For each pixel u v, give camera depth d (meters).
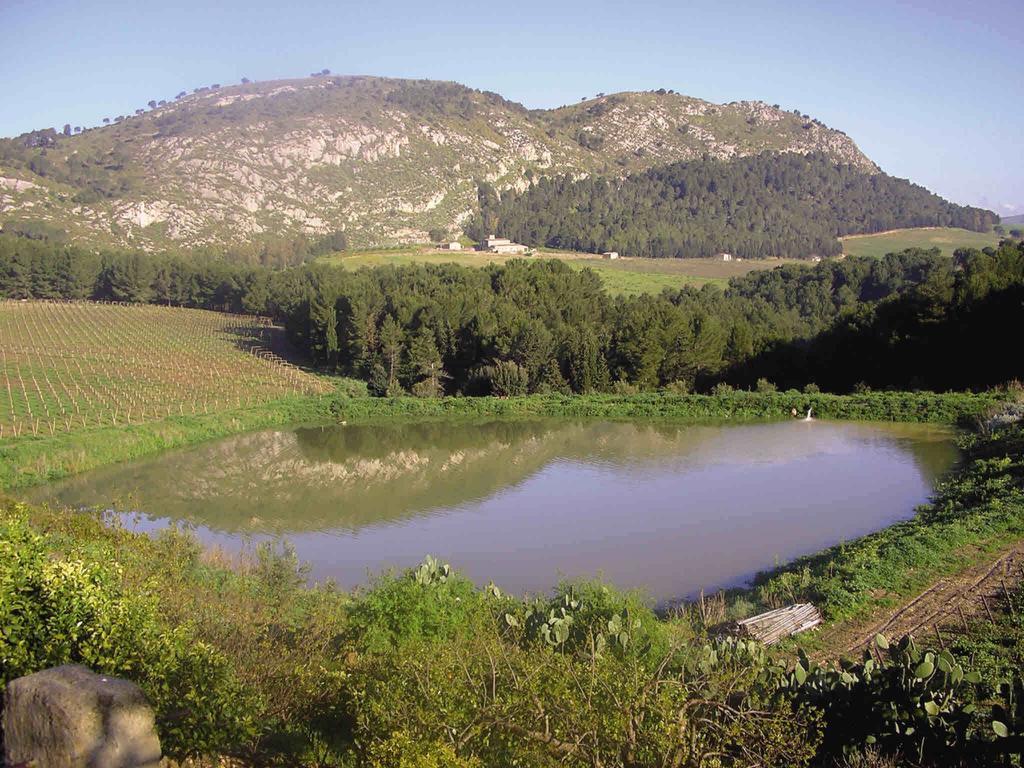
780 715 8.62
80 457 41.53
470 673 8.88
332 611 15.54
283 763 8.92
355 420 59.81
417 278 92.88
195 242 179.50
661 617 18.66
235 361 79.06
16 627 7.96
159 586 13.79
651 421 56.41
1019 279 56.47
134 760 6.01
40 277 114.06
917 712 10.20
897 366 61.75
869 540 23.08
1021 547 20.08
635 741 7.55
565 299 84.00
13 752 6.04
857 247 175.12
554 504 33.19
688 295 100.12
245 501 34.72
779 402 56.31
